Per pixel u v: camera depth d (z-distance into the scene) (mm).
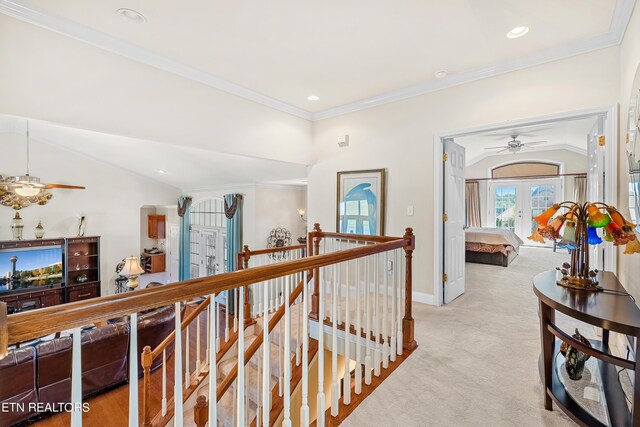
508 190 9016
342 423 1651
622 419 1429
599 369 1881
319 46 2717
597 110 2537
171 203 8781
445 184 3529
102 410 3289
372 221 3943
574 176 7918
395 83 3480
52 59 2344
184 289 1046
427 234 3516
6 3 2123
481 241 6180
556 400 1604
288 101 4062
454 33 2496
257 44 2682
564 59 2695
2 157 6090
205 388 2998
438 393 1892
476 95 3170
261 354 2375
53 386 3207
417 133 3590
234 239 7055
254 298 3857
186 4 2158
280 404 2496
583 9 2170
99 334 3488
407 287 2445
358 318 1951
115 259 7625
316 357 2957
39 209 6590
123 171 7770
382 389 1938
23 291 6270
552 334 1700
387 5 2158
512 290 4164
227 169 6109
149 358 2570
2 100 2143
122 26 2424
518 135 6176
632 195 1929
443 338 2643
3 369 2920
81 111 2490
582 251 1773
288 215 7586
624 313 1369
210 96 3361
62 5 2166
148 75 2877
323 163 4500
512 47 2705
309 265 1546
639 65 1756
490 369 2152
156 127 2939
